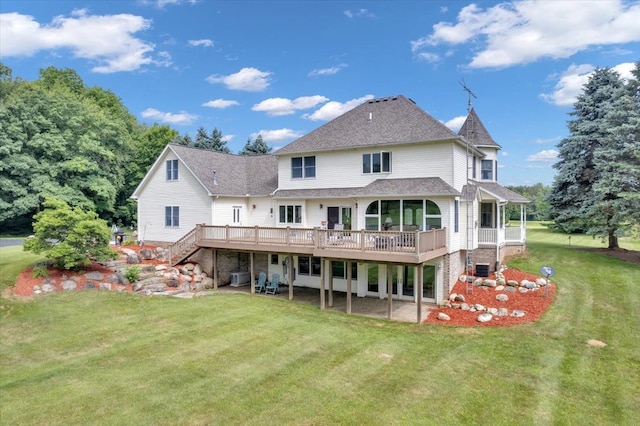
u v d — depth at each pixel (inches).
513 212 2362.2
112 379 343.9
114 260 743.1
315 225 807.1
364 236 566.6
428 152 687.1
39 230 624.1
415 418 284.0
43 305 547.2
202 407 296.8
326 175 798.5
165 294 667.4
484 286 665.0
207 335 465.1
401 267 674.8
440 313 559.2
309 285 796.0
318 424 275.3
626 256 836.6
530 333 464.8
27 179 1295.5
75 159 1332.4
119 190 1743.4
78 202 1346.0
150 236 975.6
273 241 690.2
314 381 344.2
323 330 492.4
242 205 922.7
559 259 810.2
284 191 844.6
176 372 360.2
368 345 436.5
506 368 371.2
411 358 397.7
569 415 290.4
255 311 581.9
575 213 930.1
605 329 470.3
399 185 683.4
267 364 381.1
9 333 452.1
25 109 1295.5
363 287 706.2
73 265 642.2
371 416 286.0
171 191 927.0
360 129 787.4
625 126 767.7
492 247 737.6
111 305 573.9
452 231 649.0
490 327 496.1
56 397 310.7
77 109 1424.7
